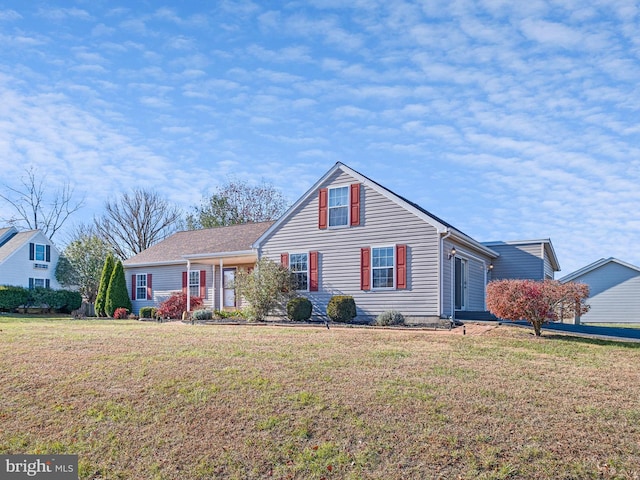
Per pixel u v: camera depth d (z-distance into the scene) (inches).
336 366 373.7
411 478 225.5
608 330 626.2
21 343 476.7
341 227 742.5
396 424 268.8
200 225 1798.7
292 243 788.6
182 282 1037.2
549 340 507.8
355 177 738.2
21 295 1171.3
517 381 337.7
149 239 1809.8
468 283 804.6
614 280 1151.6
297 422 275.6
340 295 722.2
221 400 307.6
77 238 1740.9
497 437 252.5
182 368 370.3
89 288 1366.9
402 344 470.6
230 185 1818.4
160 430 277.4
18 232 1464.1
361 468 234.4
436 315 654.5
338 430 265.7
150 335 537.0
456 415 277.1
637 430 258.5
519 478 221.1
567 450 239.3
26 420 294.7
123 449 262.7
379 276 705.0
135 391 327.0
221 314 853.8
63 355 419.2
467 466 230.7
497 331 560.1
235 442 261.6
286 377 344.2
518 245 936.9
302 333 550.9
